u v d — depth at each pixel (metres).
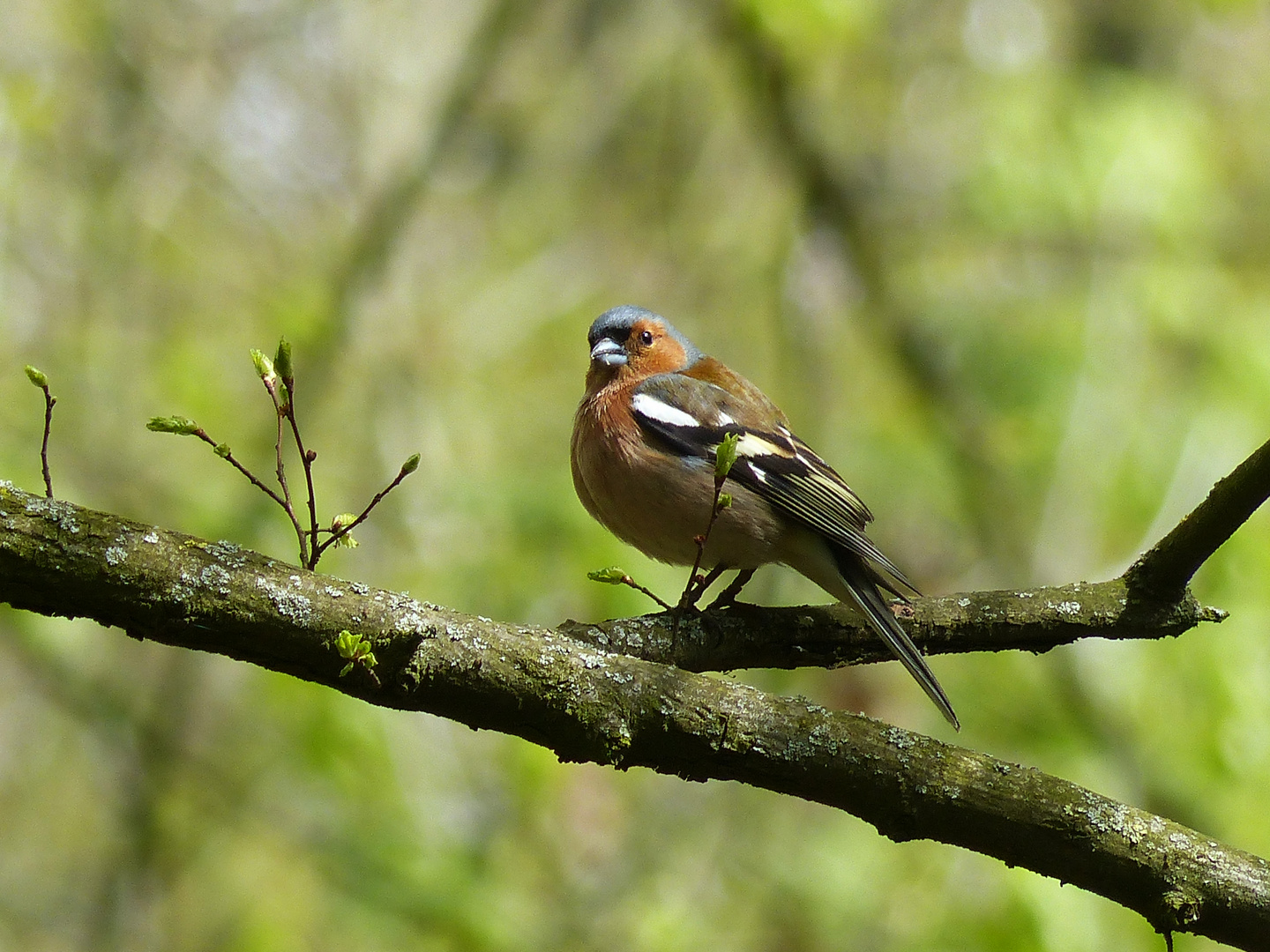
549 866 11.43
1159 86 13.20
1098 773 10.34
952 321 13.41
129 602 4.50
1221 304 12.81
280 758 10.43
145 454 12.28
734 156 15.41
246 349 13.88
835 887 11.00
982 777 4.85
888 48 14.57
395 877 9.59
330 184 15.29
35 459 11.07
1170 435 12.16
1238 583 10.75
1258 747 10.30
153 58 14.35
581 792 11.97
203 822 10.89
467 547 11.16
